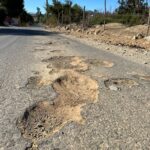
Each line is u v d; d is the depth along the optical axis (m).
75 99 4.21
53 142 2.84
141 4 36.19
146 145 2.86
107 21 33.12
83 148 2.74
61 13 51.75
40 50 9.73
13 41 13.09
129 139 2.96
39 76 5.50
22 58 7.69
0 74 5.57
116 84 5.17
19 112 3.56
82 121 3.38
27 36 17.70
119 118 3.51
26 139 2.89
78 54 8.89
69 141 2.87
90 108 3.82
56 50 9.84
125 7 40.03
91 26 32.50
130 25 27.42
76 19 50.06
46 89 4.63
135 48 11.78
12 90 4.51
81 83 5.20
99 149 2.74
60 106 3.88
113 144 2.84
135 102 4.15
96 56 8.62
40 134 3.02
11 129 3.09
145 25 22.91
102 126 3.25
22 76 5.46
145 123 3.39
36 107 3.79
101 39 16.81
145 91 4.76
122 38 17.27
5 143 2.78
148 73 6.29
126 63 7.61
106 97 4.34
